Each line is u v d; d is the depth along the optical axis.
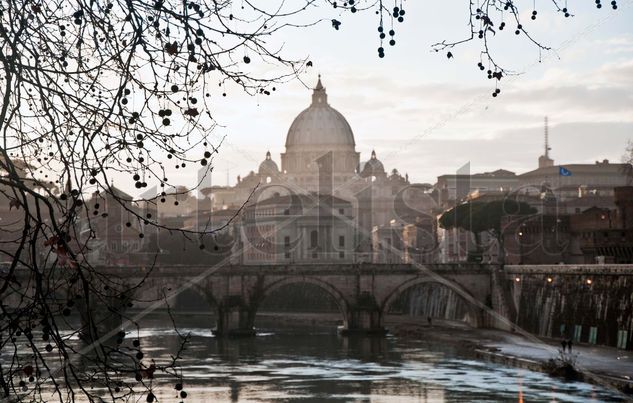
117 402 71.75
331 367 130.88
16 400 16.52
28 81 15.98
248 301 194.00
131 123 16.44
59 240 16.12
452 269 196.88
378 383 113.69
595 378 109.06
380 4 16.36
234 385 111.25
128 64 15.77
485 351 143.88
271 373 123.50
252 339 180.88
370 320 197.00
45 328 16.02
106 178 16.38
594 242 182.88
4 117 15.56
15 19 16.22
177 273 189.75
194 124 16.67
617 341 137.00
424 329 196.25
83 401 70.94
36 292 15.98
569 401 96.75
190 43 16.20
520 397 100.19
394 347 162.00
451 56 17.14
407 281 199.12
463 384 111.50
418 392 105.88
